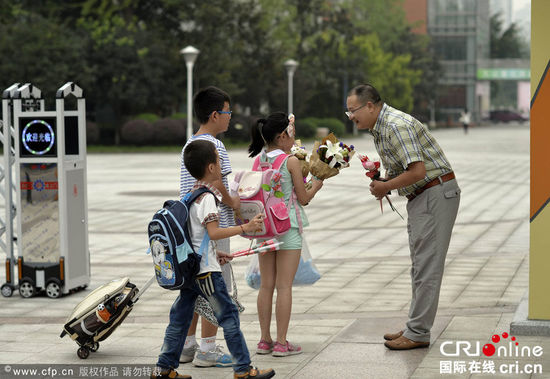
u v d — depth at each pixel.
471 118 82.69
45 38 36.06
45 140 7.16
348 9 57.25
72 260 7.37
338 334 5.88
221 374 5.02
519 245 10.16
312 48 50.81
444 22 82.94
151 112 42.19
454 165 25.75
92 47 37.88
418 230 5.41
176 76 40.44
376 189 5.30
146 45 39.06
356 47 52.19
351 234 11.28
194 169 4.64
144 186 18.52
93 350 5.43
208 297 4.64
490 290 7.42
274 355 5.31
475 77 83.06
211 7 39.47
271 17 44.62
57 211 7.22
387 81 56.88
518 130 68.12
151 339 5.82
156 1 42.09
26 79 35.69
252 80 43.03
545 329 5.72
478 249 9.85
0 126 7.69
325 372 4.95
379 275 8.21
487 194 16.88
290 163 5.35
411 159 5.19
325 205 14.90
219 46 39.91
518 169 24.09
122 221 12.74
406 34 69.12
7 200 7.38
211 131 5.32
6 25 36.53
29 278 7.27
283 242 5.33
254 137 5.54
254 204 5.24
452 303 6.89
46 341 5.79
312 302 6.98
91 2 40.53
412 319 5.46
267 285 5.45
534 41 5.66
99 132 40.28
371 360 5.19
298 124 44.03
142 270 8.60
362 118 5.37
